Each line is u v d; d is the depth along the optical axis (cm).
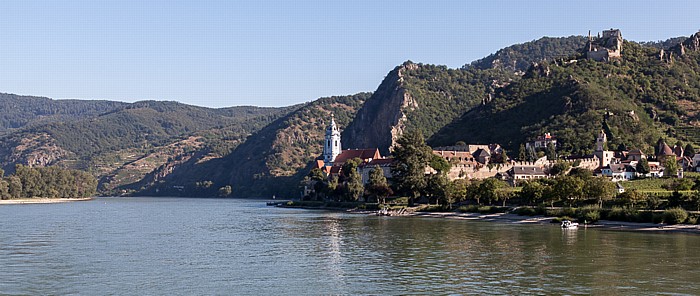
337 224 19938
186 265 11394
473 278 10019
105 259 12100
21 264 11506
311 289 9356
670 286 9344
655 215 17500
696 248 13038
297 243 14512
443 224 19412
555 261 11519
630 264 11138
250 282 9862
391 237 15525
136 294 9075
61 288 9469
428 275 10288
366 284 9669
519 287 9350
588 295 8838
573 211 19612
